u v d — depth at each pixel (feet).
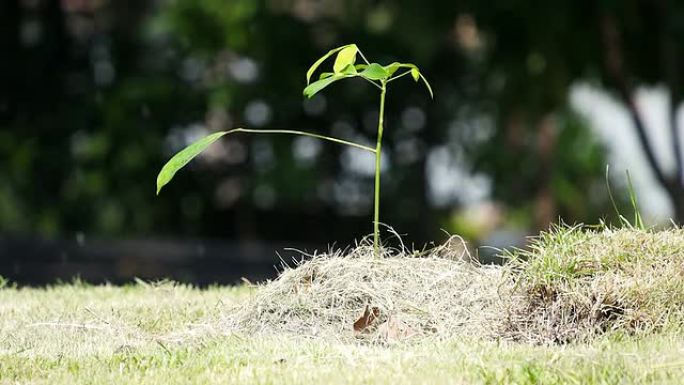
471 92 79.87
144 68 78.74
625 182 92.63
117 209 75.00
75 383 15.62
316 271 20.72
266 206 81.25
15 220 73.26
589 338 17.89
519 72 62.75
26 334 20.06
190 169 78.69
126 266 53.78
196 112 77.92
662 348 16.52
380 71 20.42
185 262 56.39
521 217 92.02
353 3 70.64
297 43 76.13
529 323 18.78
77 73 78.13
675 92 61.31
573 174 92.48
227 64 78.84
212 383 15.24
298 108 79.00
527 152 85.97
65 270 50.98
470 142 85.61
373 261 20.74
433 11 60.39
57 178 75.77
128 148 75.25
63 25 77.41
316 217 82.64
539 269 18.89
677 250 19.15
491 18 59.77
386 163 83.61
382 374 15.29
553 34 59.16
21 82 76.38
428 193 84.84
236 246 65.46
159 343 18.03
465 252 21.80
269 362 16.52
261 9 74.84
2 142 74.49
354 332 19.33
